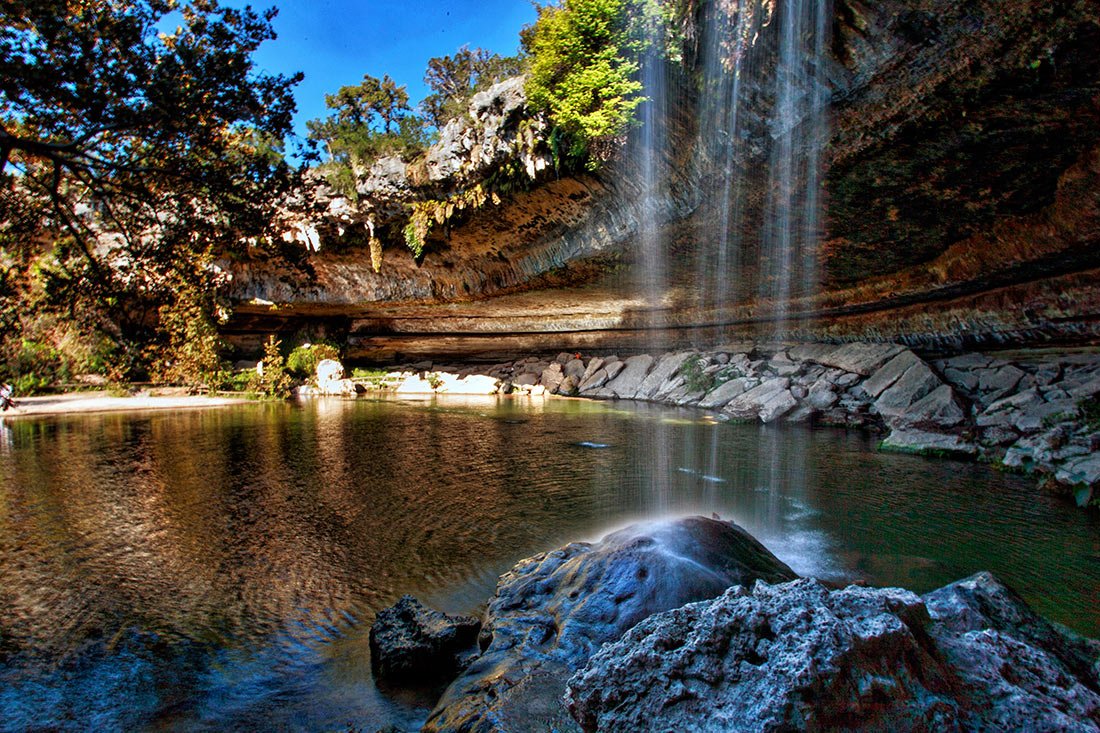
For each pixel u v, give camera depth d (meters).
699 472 12.51
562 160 17.98
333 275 32.09
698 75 12.33
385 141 23.22
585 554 5.35
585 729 2.46
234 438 17.36
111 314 8.65
